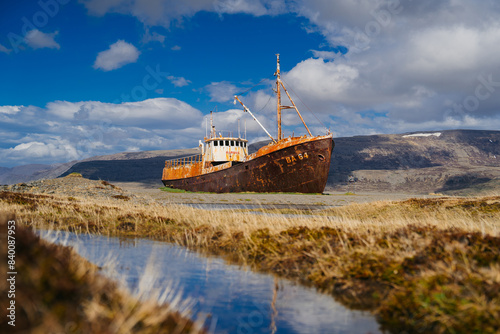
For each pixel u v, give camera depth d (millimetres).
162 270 9617
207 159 72125
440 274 6992
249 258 11578
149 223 18797
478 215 19672
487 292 6078
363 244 10445
